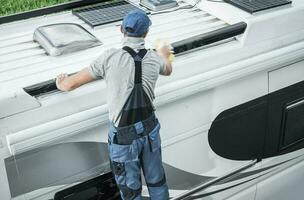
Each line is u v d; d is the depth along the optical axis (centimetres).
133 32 308
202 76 353
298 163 457
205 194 390
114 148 311
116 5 423
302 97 428
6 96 287
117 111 305
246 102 387
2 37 368
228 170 400
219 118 375
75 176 316
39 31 360
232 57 371
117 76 302
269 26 385
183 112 354
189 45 353
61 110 301
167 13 411
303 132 445
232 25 373
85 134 311
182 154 366
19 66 328
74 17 407
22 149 285
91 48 352
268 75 393
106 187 335
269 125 413
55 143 299
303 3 410
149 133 315
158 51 330
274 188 442
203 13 412
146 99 310
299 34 408
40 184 303
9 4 579
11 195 294
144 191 353
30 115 292
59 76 305
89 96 311
